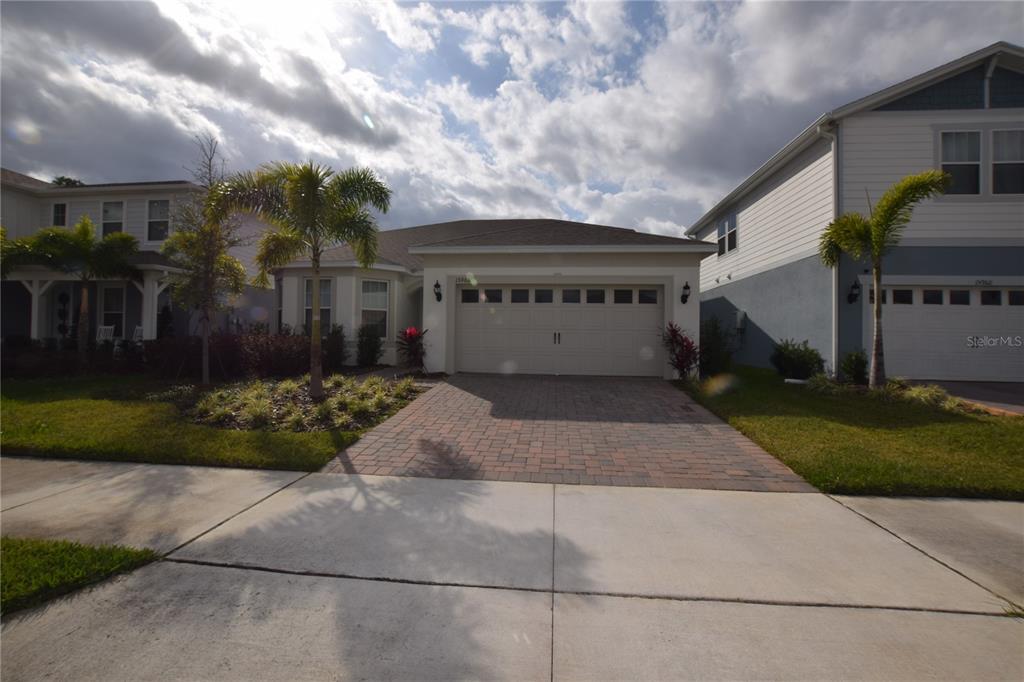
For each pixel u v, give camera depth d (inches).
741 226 653.9
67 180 1053.8
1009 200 437.1
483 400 349.4
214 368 471.2
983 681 87.7
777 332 553.9
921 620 105.4
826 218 463.5
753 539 144.6
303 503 170.7
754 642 98.0
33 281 576.7
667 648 96.3
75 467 209.9
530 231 516.4
